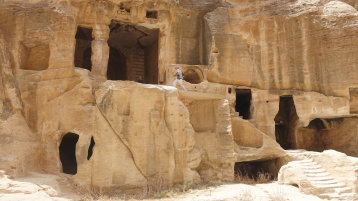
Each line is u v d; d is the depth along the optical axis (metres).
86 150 12.00
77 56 19.39
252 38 16.73
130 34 19.11
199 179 13.46
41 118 12.69
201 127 15.02
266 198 10.64
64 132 12.59
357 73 15.13
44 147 12.41
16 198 8.91
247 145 15.38
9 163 10.60
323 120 18.25
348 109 15.27
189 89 15.09
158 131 12.57
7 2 13.59
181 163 12.85
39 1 13.80
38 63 14.13
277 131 19.17
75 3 14.41
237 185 12.90
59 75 12.94
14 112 12.20
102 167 11.79
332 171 12.28
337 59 15.57
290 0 17.05
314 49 16.02
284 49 16.50
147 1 15.85
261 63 16.67
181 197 11.12
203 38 17.30
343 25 15.68
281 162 15.29
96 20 15.00
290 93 16.22
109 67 22.06
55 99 12.76
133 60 21.14
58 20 13.31
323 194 11.04
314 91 15.89
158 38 17.48
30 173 11.55
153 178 12.27
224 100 14.70
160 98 12.80
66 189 11.33
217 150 14.24
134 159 12.20
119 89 12.41
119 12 15.57
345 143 17.27
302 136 18.20
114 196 11.22
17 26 13.30
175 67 15.70
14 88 12.48
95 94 12.48
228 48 16.38
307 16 16.25
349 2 18.48
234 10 16.98
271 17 16.77
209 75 16.09
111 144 12.06
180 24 17.14
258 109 16.30
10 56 13.03
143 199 10.90
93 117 12.23
